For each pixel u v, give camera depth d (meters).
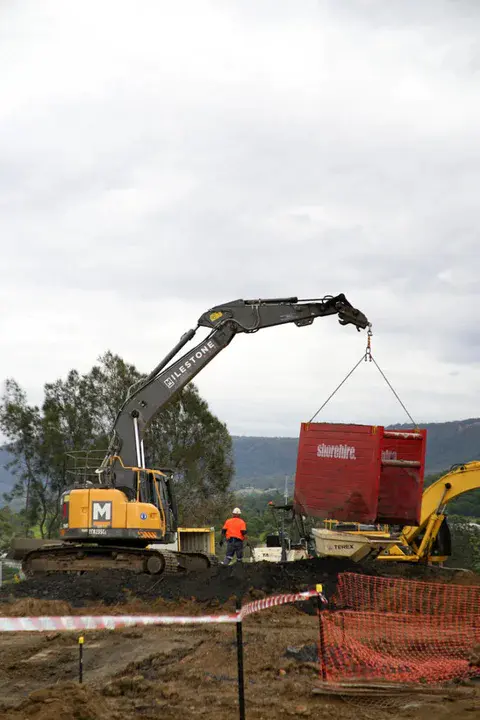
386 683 8.96
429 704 8.19
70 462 44.16
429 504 22.89
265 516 75.94
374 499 18.66
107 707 7.92
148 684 8.91
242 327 22.92
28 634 12.77
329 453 19.31
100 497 20.25
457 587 17.77
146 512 20.23
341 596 16.52
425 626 12.73
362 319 23.02
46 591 17.42
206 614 14.91
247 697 8.54
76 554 20.41
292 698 8.54
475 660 9.85
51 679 9.50
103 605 16.33
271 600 10.91
